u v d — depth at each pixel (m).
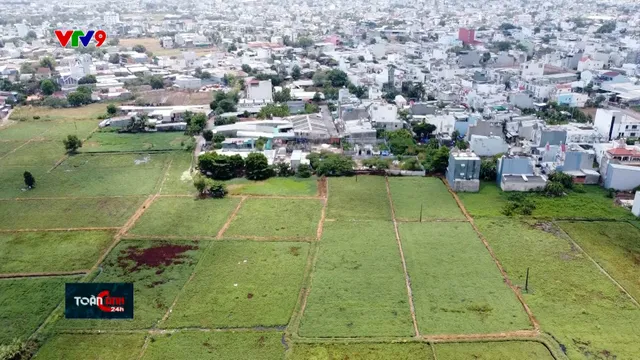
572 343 68.75
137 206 112.50
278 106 184.38
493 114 163.25
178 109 189.00
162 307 76.69
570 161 124.56
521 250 91.88
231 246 94.19
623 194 116.19
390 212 108.06
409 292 80.12
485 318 73.81
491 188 121.19
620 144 128.25
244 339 69.94
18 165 139.12
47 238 97.81
